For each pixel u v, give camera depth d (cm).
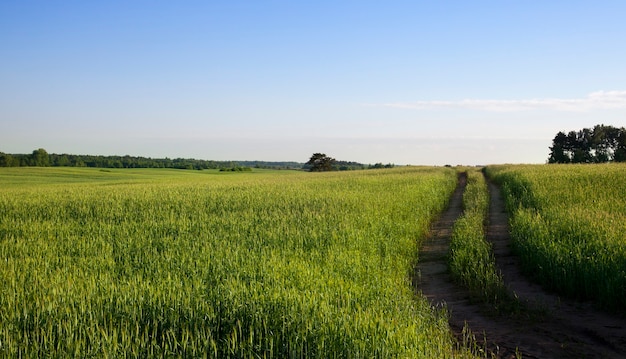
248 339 577
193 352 537
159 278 812
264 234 1283
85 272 896
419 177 4109
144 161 15500
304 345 564
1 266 936
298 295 682
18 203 2295
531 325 757
